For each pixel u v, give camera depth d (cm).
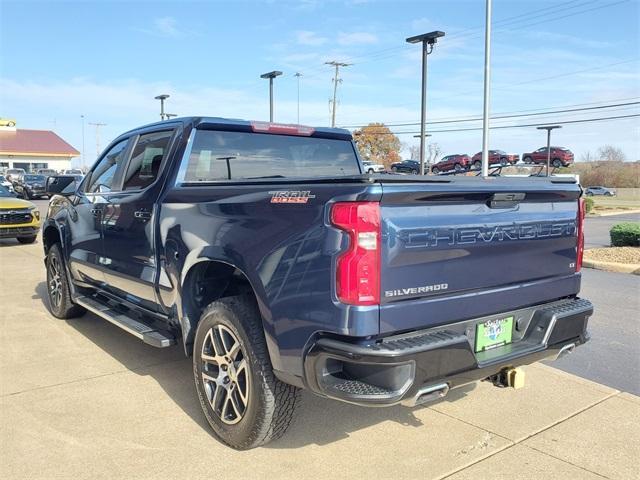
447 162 5028
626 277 1038
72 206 588
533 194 349
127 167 500
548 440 377
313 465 340
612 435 385
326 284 285
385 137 7662
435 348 286
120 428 384
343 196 281
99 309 529
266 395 329
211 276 403
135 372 489
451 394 454
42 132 8556
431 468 339
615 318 714
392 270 284
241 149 464
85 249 556
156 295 435
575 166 8450
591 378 504
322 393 293
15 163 7875
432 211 300
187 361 520
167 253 410
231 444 356
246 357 335
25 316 674
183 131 439
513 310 352
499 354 331
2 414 402
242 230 337
